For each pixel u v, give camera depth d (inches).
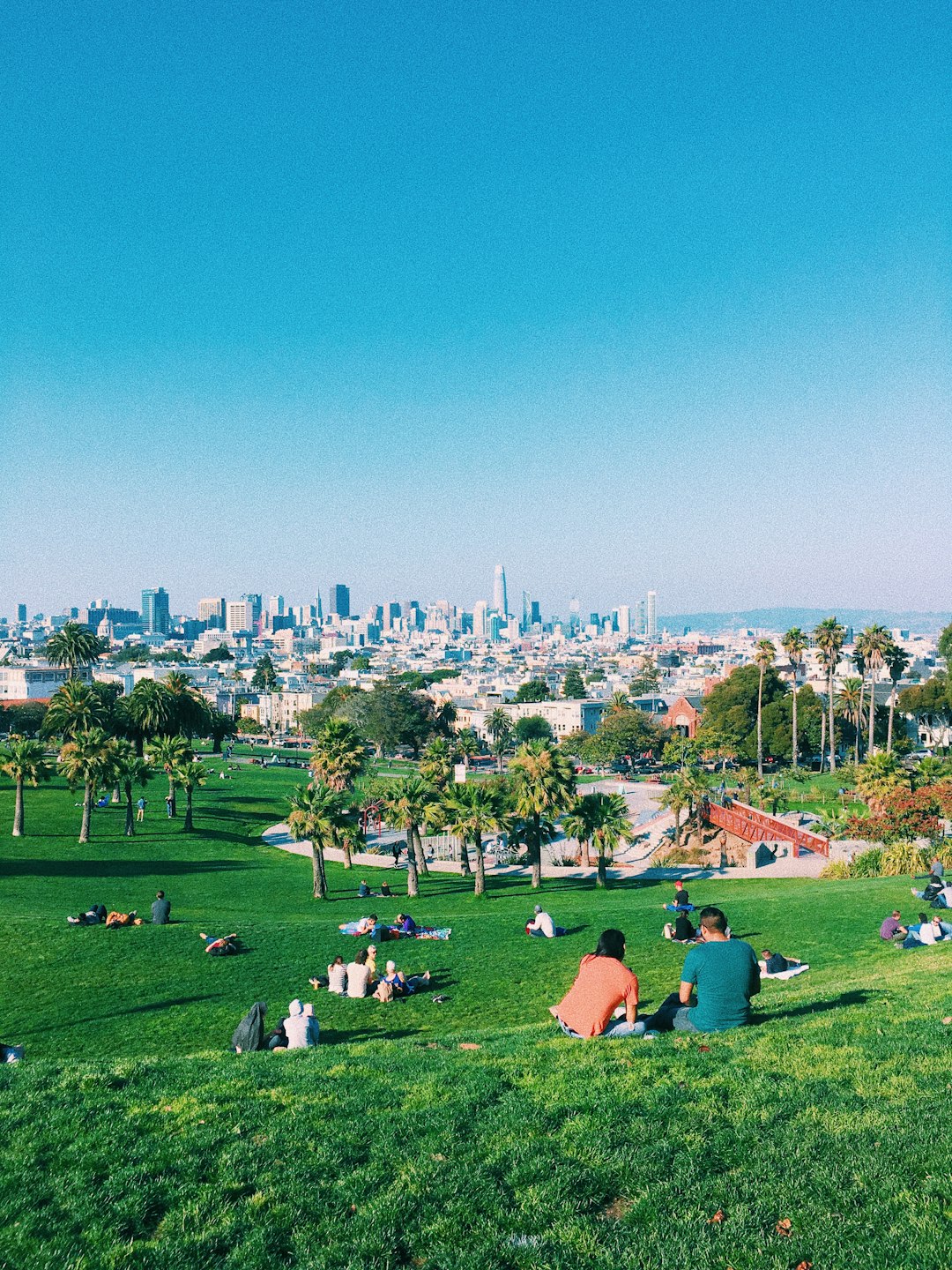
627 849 3683.6
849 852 3154.5
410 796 2524.6
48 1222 389.1
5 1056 718.5
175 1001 1204.5
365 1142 457.1
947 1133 429.4
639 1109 475.2
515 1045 619.8
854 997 747.4
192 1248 371.9
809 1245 354.3
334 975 1238.9
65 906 2039.9
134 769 3412.9
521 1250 362.6
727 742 6924.2
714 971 620.4
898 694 7322.8
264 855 3277.6
